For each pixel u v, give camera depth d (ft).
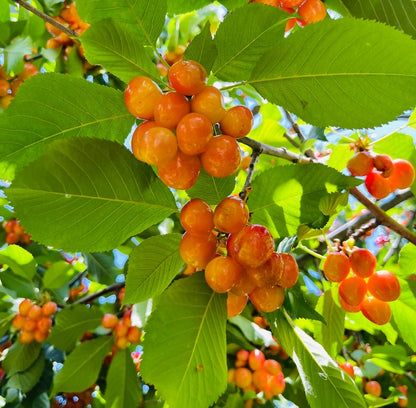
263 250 0.73
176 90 0.71
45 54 1.80
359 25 0.75
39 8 1.78
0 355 2.10
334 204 0.95
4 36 1.83
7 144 0.81
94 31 0.74
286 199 0.94
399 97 0.80
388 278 1.15
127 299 0.89
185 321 0.77
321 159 1.77
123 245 1.85
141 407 2.11
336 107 0.83
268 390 1.82
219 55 0.85
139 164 0.81
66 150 0.74
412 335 1.34
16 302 2.10
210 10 1.95
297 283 0.92
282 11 0.80
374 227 1.35
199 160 0.75
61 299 2.17
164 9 0.80
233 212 0.75
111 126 0.86
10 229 2.21
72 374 1.88
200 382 0.74
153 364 0.73
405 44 0.75
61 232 0.77
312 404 0.83
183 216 0.77
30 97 0.78
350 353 2.12
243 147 1.94
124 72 0.81
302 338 0.92
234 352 1.92
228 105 2.23
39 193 0.72
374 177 1.41
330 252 1.22
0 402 1.97
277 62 0.83
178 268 0.93
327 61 0.80
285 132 1.86
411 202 2.89
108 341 1.98
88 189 0.76
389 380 2.00
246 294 0.83
